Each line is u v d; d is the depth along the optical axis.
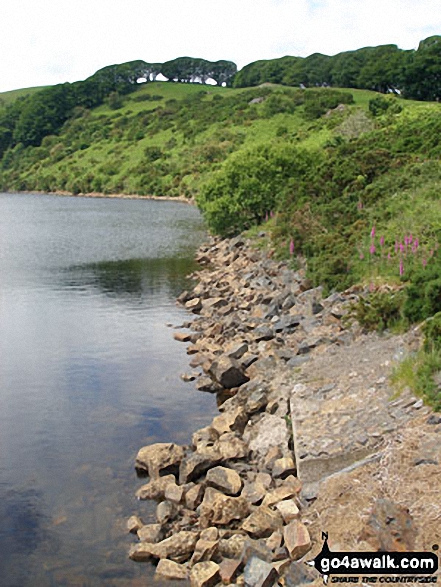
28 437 12.84
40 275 31.41
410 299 14.58
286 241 27.16
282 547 8.31
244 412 13.24
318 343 15.83
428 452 8.95
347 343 15.34
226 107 135.12
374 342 14.72
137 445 12.46
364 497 8.58
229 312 22.06
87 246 42.66
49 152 147.75
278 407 12.88
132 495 10.57
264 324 19.16
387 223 22.39
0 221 63.03
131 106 172.88
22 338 20.09
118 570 8.60
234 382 15.50
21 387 15.71
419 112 52.41
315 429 11.12
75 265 34.53
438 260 16.16
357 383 12.49
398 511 7.58
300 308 19.58
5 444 12.51
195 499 10.12
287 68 171.50
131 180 111.94
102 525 9.70
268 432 11.80
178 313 23.30
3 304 24.83
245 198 37.91
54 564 8.77
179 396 15.11
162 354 18.39
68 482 11.01
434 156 30.33
